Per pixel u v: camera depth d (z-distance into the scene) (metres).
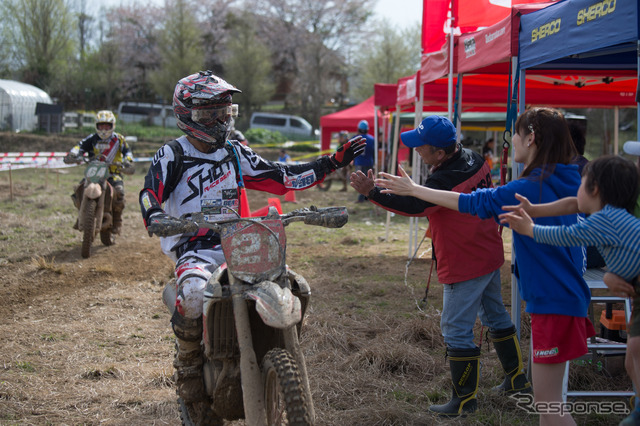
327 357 5.06
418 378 4.70
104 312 6.40
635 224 2.79
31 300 6.77
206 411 3.38
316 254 9.54
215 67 53.53
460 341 4.00
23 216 11.93
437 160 3.97
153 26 54.06
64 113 35.12
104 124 9.03
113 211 9.59
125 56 51.91
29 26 41.53
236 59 44.75
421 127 3.93
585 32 4.13
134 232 11.06
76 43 46.22
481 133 30.28
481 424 3.88
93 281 7.57
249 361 2.88
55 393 4.40
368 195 3.76
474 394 4.05
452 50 6.88
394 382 4.59
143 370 4.86
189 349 3.25
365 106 23.23
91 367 4.89
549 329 3.11
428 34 8.29
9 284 7.29
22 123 33.19
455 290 4.01
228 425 3.85
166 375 4.68
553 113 3.28
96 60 45.53
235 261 2.99
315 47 48.47
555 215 3.04
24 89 34.12
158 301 6.84
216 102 3.37
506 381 4.36
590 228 2.83
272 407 3.02
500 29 5.43
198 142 3.49
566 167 3.30
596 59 6.39
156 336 5.73
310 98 53.66
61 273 7.84
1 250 9.06
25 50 42.34
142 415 4.09
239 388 3.08
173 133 35.91
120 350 5.36
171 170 3.41
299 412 2.70
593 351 4.29
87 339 5.59
